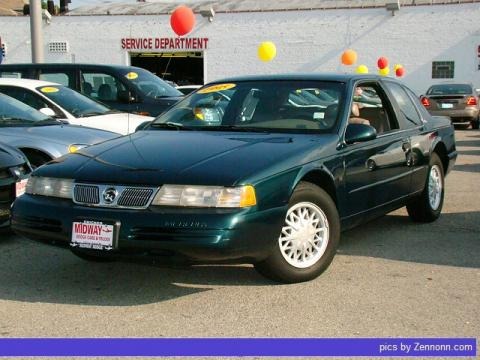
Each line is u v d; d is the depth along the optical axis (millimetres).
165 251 4062
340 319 4074
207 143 4812
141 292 4621
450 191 8898
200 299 4453
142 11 31781
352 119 5465
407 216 7254
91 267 5250
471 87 19922
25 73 11445
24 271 5145
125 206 4188
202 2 33250
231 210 4062
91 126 8836
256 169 4277
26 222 4516
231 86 5922
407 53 27969
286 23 28875
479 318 4105
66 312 4215
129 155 4621
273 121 5387
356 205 5262
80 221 4238
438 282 4828
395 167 5887
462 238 6223
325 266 4820
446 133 7227
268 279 4820
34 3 14805
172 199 4105
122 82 11180
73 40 30734
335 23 28469
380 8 27891
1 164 5977
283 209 4348
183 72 30703
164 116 5871
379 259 5453
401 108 6422
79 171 4465
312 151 4762
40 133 7289
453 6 27188
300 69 29094
